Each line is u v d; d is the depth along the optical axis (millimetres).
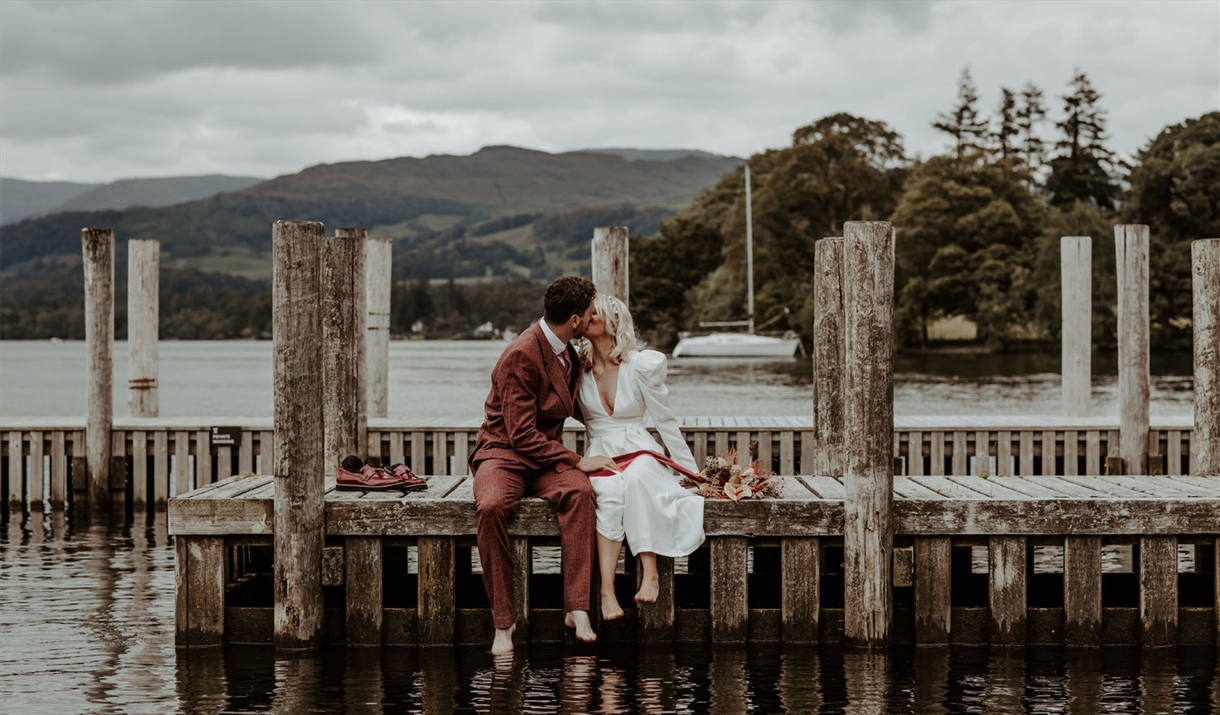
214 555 7348
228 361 78688
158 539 12133
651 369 7312
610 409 7387
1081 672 6906
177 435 14492
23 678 6887
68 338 161375
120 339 132625
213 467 15250
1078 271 15969
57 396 37375
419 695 6520
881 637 7207
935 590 7293
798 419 14594
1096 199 97125
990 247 66375
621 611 7164
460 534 7242
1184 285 58344
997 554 7273
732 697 6480
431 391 37750
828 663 7055
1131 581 8703
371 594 7297
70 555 11133
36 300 168500
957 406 29719
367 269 16000
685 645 7398
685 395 34375
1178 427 14305
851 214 77750
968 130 104375
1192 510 7176
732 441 13750
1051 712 6281
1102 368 50969
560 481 7133
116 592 9336
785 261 75062
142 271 16188
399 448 14109
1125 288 14133
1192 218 60375
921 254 68562
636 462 7254
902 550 7207
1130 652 7281
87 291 14484
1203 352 9297
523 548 7238
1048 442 14180
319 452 7215
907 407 29453
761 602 8805
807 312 69875
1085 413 16031
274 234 7039
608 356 7371
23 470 14672
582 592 7086
